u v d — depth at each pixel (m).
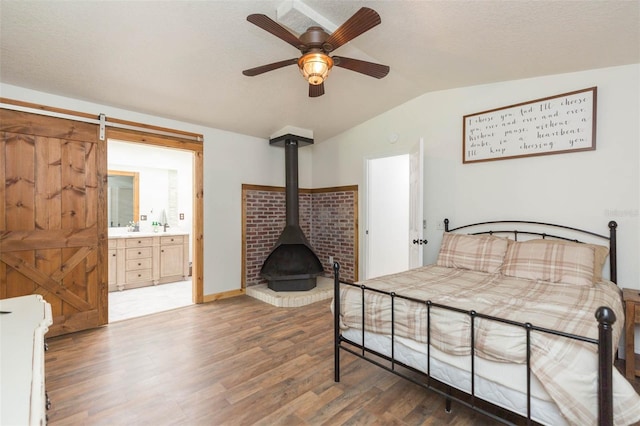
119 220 5.17
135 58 2.49
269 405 1.88
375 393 2.00
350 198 4.68
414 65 2.87
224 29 2.25
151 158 5.41
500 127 3.08
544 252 2.46
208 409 1.84
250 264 4.50
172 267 5.19
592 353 1.16
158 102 3.26
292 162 4.36
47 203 2.88
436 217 3.58
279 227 4.87
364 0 1.95
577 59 2.43
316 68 1.94
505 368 1.36
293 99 3.54
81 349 2.64
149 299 4.16
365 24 1.65
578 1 1.75
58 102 2.96
